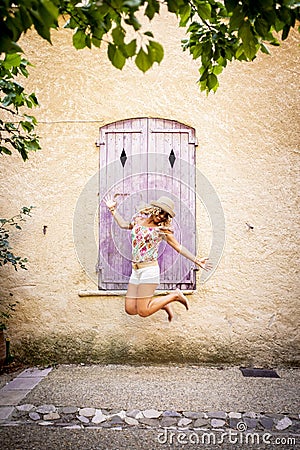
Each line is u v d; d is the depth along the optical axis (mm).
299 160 4883
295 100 4934
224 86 4977
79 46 2365
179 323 4812
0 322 4871
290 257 4820
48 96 5047
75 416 3434
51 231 4949
